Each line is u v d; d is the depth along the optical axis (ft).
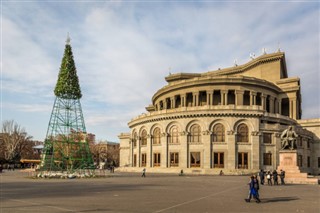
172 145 222.69
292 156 138.92
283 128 213.46
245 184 118.01
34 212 52.13
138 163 247.29
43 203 63.36
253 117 208.23
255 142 205.16
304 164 232.94
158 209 55.77
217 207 59.00
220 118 209.26
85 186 106.93
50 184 116.78
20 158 383.24
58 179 148.97
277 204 64.18
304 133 235.20
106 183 121.60
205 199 71.20
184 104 268.00
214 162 207.21
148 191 89.35
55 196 76.07
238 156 205.26
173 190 92.79
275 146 209.36
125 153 316.40
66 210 54.24
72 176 157.89
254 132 205.57
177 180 140.67
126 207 57.93
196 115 213.46
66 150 178.09
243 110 207.62
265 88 264.72
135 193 83.61
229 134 206.08
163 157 224.53
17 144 357.41
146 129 242.37
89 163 178.40
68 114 179.01
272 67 295.89
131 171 248.93
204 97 267.18
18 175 189.67
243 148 205.77
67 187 102.83
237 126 208.03
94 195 78.43
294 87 280.10
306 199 73.10
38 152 466.70
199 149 211.41
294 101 279.90
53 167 176.45
